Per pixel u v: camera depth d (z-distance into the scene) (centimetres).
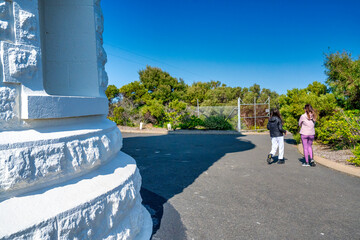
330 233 311
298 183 512
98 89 310
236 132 1655
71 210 183
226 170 627
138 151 927
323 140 952
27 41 200
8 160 171
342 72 924
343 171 596
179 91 3347
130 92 2441
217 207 391
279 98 1176
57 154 200
